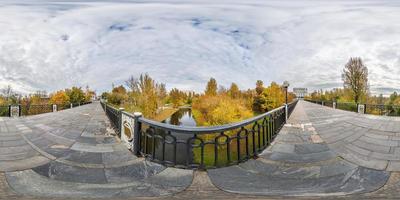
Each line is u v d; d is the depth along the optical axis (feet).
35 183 15.07
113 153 21.39
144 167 17.85
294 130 32.96
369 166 17.44
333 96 136.98
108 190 14.23
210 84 127.54
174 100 190.60
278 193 13.62
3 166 17.57
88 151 22.09
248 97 128.36
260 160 19.61
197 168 17.40
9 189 14.15
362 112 65.26
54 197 13.17
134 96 99.96
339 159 19.36
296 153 21.63
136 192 13.97
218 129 17.52
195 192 13.96
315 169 17.48
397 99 85.87
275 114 30.48
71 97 146.10
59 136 29.25
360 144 24.14
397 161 18.30
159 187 14.67
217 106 86.58
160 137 18.83
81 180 15.69
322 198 12.77
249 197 13.14
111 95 166.61
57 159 19.67
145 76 93.04
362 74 103.50
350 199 12.59
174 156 17.89
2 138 27.71
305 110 74.23
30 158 19.75
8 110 61.21
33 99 103.55
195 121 114.93
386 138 26.61
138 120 20.63
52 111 82.28
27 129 34.76
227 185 14.93
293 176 16.34
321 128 34.81
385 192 13.44
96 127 37.58
